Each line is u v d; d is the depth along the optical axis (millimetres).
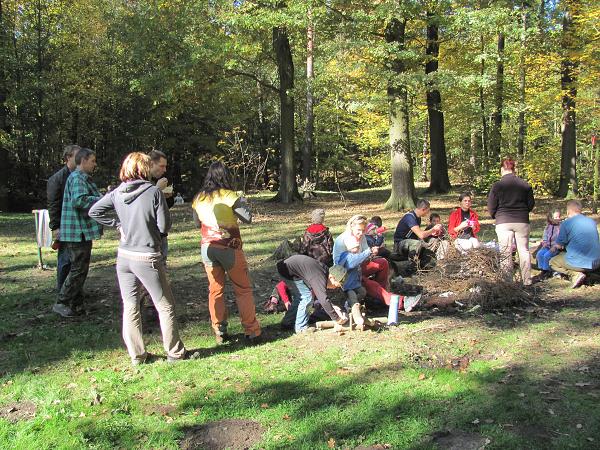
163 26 20094
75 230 6180
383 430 3467
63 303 6336
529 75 20891
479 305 6188
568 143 19312
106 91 25250
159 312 4809
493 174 19828
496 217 7094
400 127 17734
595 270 7094
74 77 23875
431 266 7832
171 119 26156
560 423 3467
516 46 19094
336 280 5535
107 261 9898
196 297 7273
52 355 5105
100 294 7422
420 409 3713
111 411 3865
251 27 17344
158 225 4633
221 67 20000
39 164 24422
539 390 3943
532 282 7426
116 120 26969
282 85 21172
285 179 21781
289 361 4793
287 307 6438
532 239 9477
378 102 16750
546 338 5133
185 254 10609
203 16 20297
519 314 6000
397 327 5672
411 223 8367
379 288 6160
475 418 3570
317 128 33812
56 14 24828
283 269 5648
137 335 4793
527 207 6965
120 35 24438
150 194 4605
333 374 4430
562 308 6223
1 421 3721
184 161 30375
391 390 4035
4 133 21656
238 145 26203
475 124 25672
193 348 5277
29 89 22516
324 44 16125
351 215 17062
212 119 28359
